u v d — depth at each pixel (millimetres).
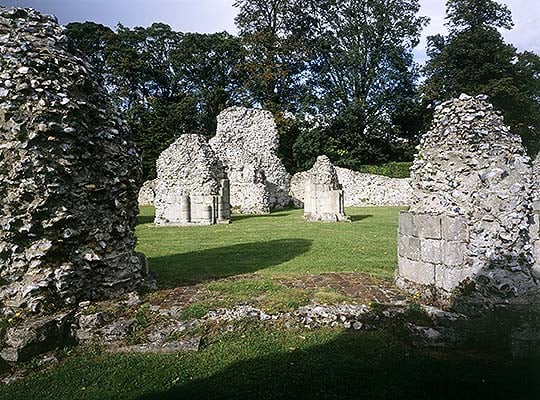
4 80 5355
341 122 37094
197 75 48344
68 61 5941
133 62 45031
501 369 4598
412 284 6352
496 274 5395
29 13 6086
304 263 9320
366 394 4105
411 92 38719
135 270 6445
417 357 4820
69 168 5570
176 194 18875
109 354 4855
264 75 39938
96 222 5941
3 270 5168
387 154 38875
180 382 4281
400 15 37812
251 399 4000
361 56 37938
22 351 4598
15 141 5262
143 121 43344
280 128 38219
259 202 26109
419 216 6242
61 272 5359
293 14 41312
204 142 19938
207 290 6480
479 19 35469
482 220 5617
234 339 5160
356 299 5992
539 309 5188
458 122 6070
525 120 32562
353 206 30297
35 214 5285
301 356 4766
